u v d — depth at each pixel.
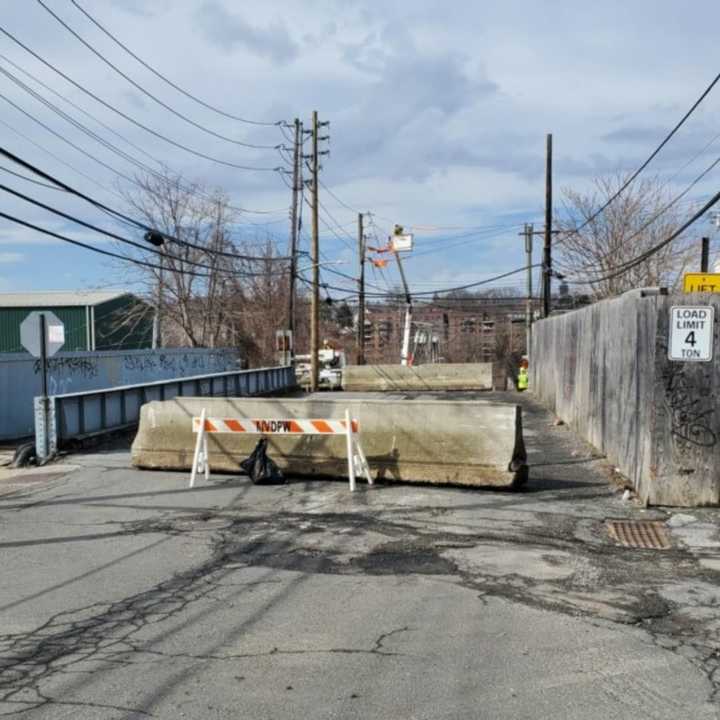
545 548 7.37
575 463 12.46
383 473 10.60
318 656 4.72
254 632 5.14
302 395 34.41
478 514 8.80
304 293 70.25
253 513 8.93
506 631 5.17
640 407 9.61
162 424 12.09
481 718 3.90
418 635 5.08
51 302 46.03
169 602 5.80
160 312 43.84
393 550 7.30
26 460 13.59
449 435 10.39
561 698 4.14
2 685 4.31
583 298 42.00
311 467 10.94
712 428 8.85
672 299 8.80
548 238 34.00
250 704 4.06
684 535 7.80
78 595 5.98
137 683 4.33
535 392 30.11
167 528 8.27
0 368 19.92
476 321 91.31
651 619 5.44
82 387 23.44
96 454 14.23
